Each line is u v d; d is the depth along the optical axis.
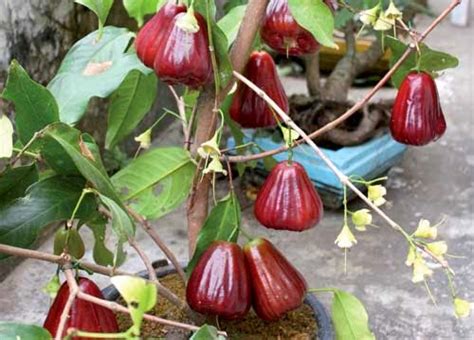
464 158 1.86
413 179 1.76
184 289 0.99
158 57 0.82
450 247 1.49
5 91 0.78
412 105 0.87
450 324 1.30
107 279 1.39
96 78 0.90
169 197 0.91
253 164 1.11
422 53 0.90
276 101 0.93
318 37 0.82
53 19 1.47
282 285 0.87
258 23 0.87
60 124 0.77
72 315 0.76
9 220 0.82
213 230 0.90
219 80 0.84
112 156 1.67
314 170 1.55
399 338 1.28
